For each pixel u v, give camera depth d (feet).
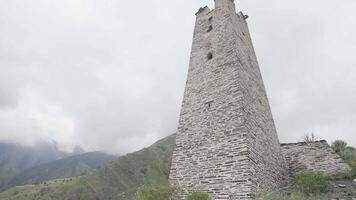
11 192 457.68
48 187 444.55
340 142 97.66
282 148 71.67
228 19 70.33
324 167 62.39
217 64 64.80
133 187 291.79
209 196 48.34
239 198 44.32
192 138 58.54
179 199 52.47
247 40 76.89
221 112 56.29
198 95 64.23
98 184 315.58
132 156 373.20
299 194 42.57
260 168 50.34
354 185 48.26
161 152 405.39
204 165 52.75
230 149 50.21
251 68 69.46
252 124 54.95
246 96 57.82
